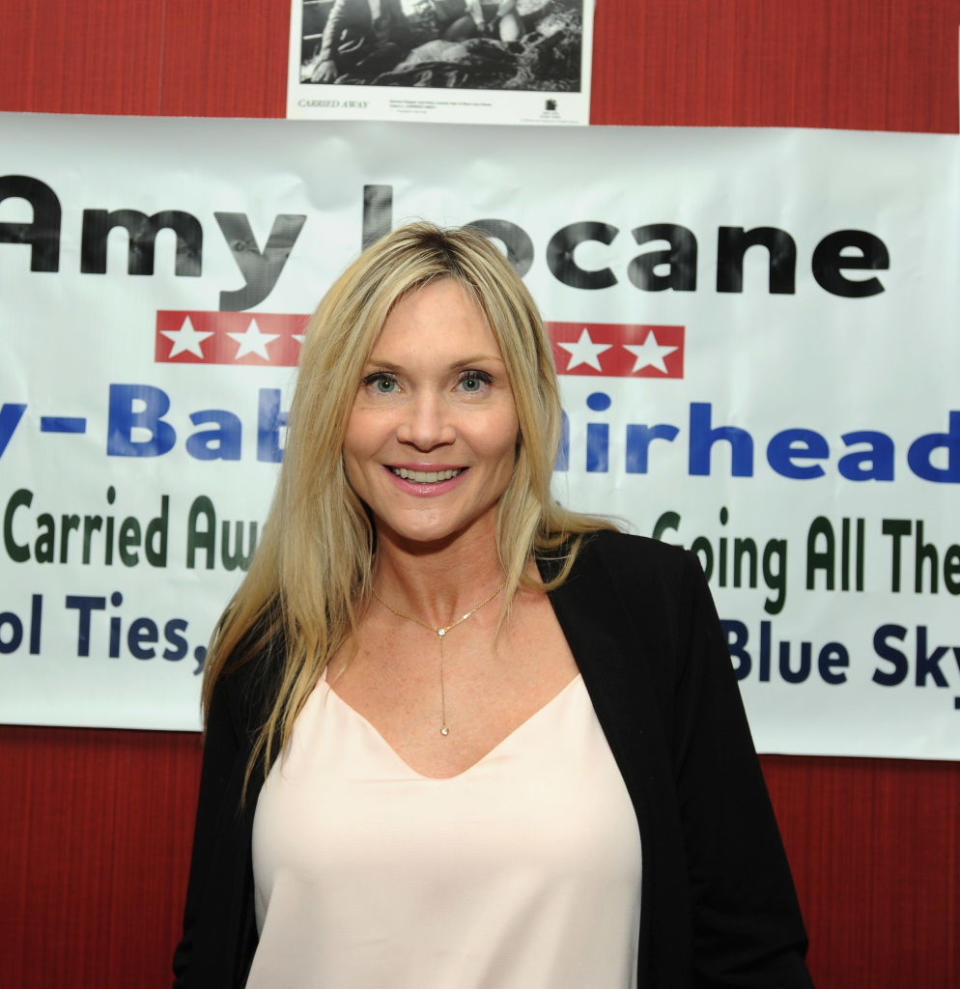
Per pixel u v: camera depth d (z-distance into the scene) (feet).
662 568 3.56
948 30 5.88
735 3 5.92
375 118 5.89
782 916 3.22
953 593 5.71
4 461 5.80
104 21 6.00
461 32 5.88
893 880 5.81
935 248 5.74
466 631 3.55
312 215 5.82
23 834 5.90
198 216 5.84
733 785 3.31
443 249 3.37
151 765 5.91
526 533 3.54
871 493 5.73
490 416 3.33
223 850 3.43
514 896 3.06
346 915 3.10
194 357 5.83
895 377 5.73
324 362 3.40
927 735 5.69
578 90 5.88
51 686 5.77
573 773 3.16
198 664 5.79
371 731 3.34
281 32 5.94
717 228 5.77
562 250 5.79
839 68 5.90
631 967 3.22
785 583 5.73
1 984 5.85
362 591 3.75
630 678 3.33
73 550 5.81
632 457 5.76
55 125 5.85
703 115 5.92
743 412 5.75
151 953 5.88
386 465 3.37
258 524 5.81
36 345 5.82
